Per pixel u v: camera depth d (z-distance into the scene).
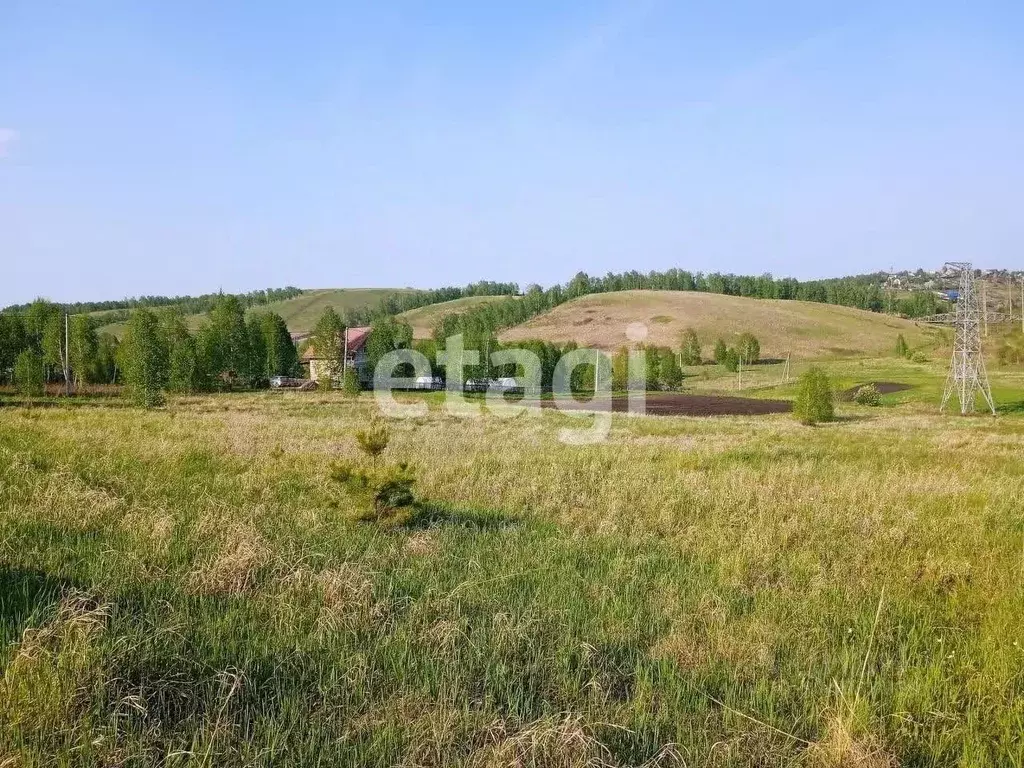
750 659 5.60
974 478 15.45
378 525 9.17
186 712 4.45
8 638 4.97
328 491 11.27
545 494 12.14
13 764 3.74
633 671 5.36
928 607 6.96
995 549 9.12
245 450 15.61
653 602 6.77
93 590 5.79
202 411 35.47
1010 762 4.37
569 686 4.98
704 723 4.59
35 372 49.56
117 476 11.39
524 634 5.67
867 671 5.44
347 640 5.55
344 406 42.22
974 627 6.52
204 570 6.69
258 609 6.07
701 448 20.78
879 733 4.58
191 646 5.22
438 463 15.09
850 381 78.19
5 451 12.92
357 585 6.54
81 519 8.48
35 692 4.25
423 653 5.39
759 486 13.20
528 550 8.51
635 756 4.26
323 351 67.81
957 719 4.77
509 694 4.79
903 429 34.19
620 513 10.88
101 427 20.16
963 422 40.66
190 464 13.43
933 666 5.39
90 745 3.88
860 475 14.96
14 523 8.13
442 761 4.08
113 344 72.81
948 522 10.62
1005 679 5.25
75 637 4.83
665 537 9.64
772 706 4.83
